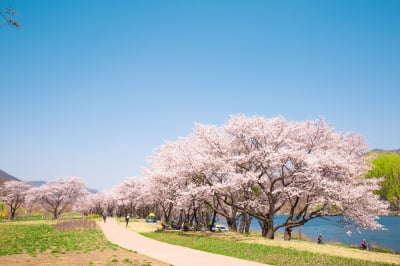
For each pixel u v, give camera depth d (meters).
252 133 27.81
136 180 70.38
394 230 52.53
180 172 31.02
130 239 26.14
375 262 15.08
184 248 20.22
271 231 26.92
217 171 29.58
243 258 16.03
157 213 71.44
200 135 30.61
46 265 13.48
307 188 25.23
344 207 23.95
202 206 37.53
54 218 72.94
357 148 29.27
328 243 30.75
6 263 13.94
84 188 79.38
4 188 75.06
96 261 14.64
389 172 71.06
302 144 28.38
